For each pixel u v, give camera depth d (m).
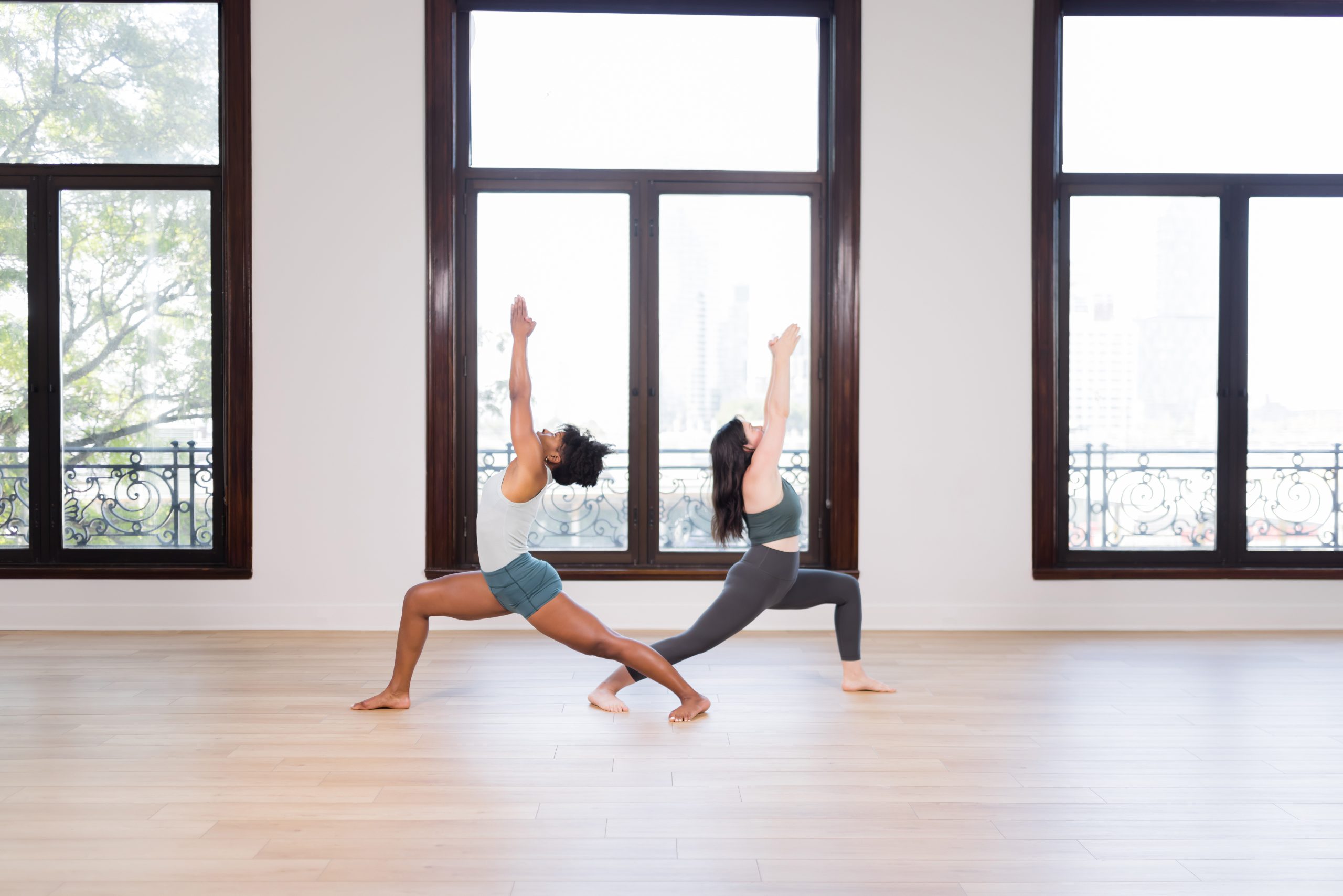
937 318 4.90
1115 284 5.02
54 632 4.73
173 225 4.91
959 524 4.91
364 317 4.84
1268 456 5.03
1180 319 5.03
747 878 2.02
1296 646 4.47
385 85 4.83
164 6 4.90
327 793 2.53
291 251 4.82
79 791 2.54
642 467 5.00
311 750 2.89
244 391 4.81
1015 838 2.24
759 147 5.03
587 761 2.79
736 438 3.43
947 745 2.96
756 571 3.38
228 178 4.80
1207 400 5.04
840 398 4.88
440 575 4.84
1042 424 4.90
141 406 4.92
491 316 5.01
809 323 5.03
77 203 4.91
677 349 5.02
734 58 5.02
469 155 4.99
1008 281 4.90
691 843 2.21
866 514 4.89
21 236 4.90
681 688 3.24
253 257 4.81
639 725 3.17
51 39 4.90
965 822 2.34
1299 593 4.89
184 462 4.92
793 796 2.51
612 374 5.01
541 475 3.17
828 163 4.99
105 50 4.90
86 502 4.93
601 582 4.87
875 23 4.87
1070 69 5.03
